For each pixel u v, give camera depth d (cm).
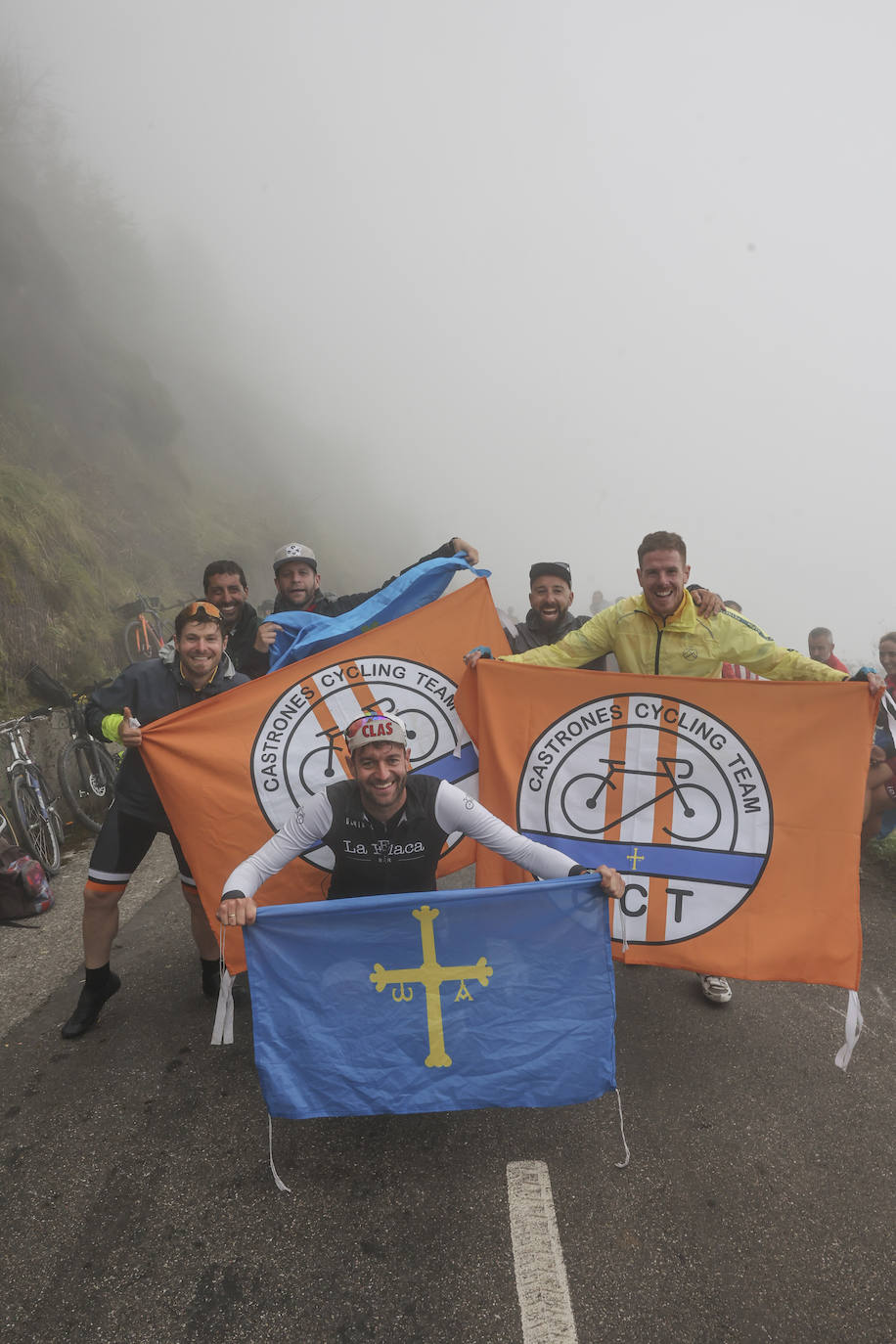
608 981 268
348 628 415
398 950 263
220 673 367
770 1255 237
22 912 484
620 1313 217
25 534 952
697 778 339
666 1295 223
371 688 363
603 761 346
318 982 261
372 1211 253
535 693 350
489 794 354
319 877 336
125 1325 215
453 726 371
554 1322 214
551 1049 265
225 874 333
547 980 267
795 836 330
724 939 334
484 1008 265
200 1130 292
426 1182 266
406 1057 262
